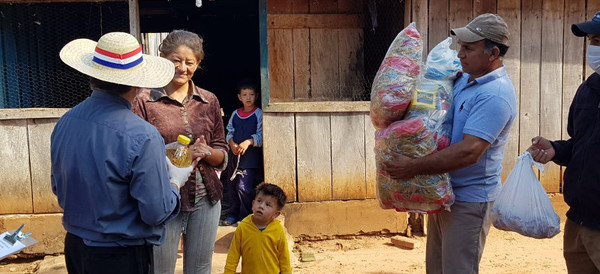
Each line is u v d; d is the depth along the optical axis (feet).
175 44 10.19
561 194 19.54
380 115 9.99
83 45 8.36
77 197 7.75
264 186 11.80
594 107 9.62
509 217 9.91
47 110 16.94
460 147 9.48
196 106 10.69
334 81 19.42
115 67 7.73
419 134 9.67
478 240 10.30
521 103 18.78
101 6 17.83
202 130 10.62
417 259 17.04
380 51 19.52
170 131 10.23
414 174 9.75
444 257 10.53
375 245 18.38
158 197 7.71
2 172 17.02
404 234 19.01
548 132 18.99
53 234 17.40
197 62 10.54
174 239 10.38
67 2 17.46
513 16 18.44
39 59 18.48
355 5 19.42
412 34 10.06
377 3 19.20
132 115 7.91
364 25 19.45
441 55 10.55
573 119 10.11
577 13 18.76
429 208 10.12
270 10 18.90
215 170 11.05
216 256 16.34
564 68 18.88
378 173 10.45
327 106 18.01
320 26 19.21
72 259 8.20
